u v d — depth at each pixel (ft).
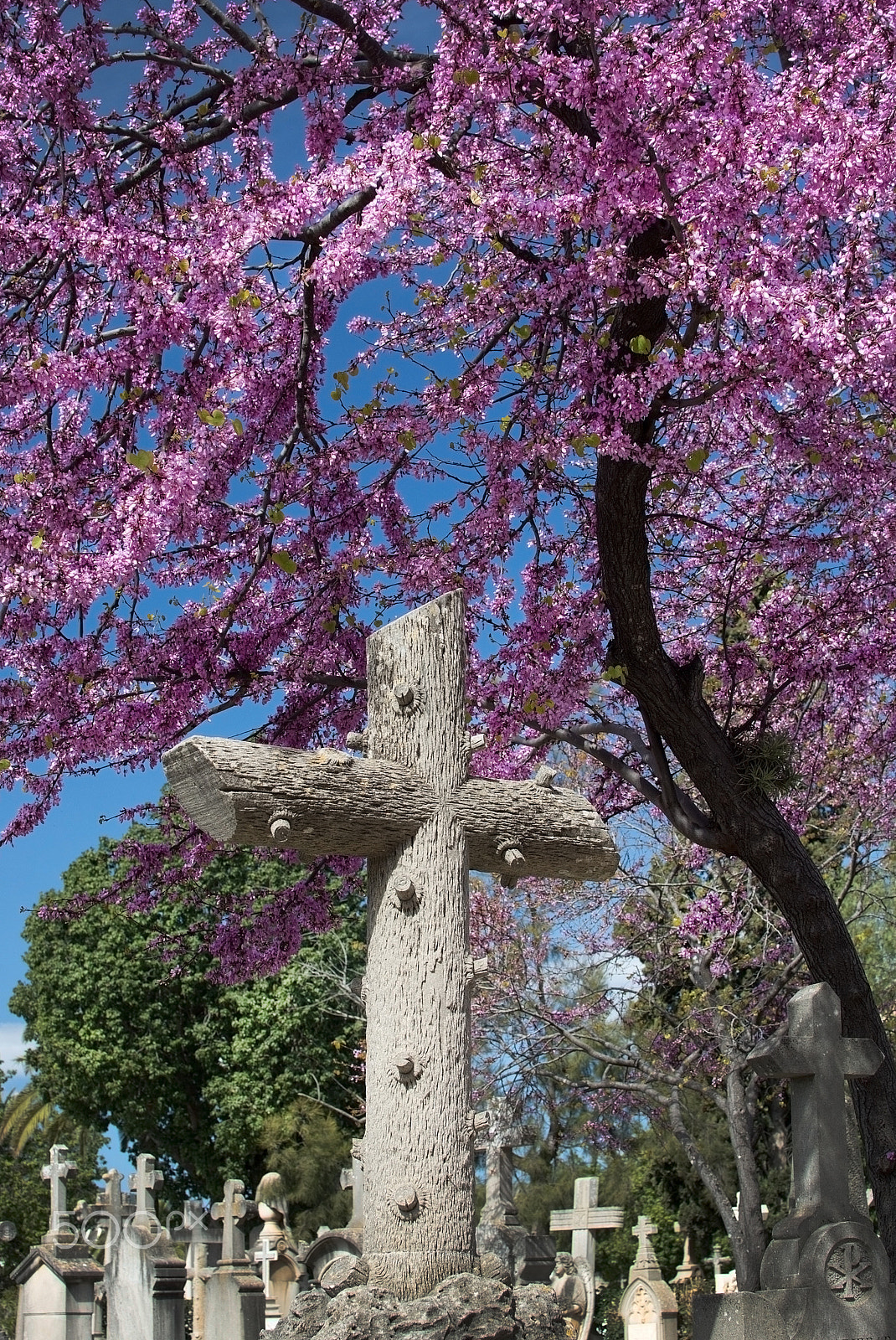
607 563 30.83
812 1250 22.98
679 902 55.67
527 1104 59.67
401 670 17.01
